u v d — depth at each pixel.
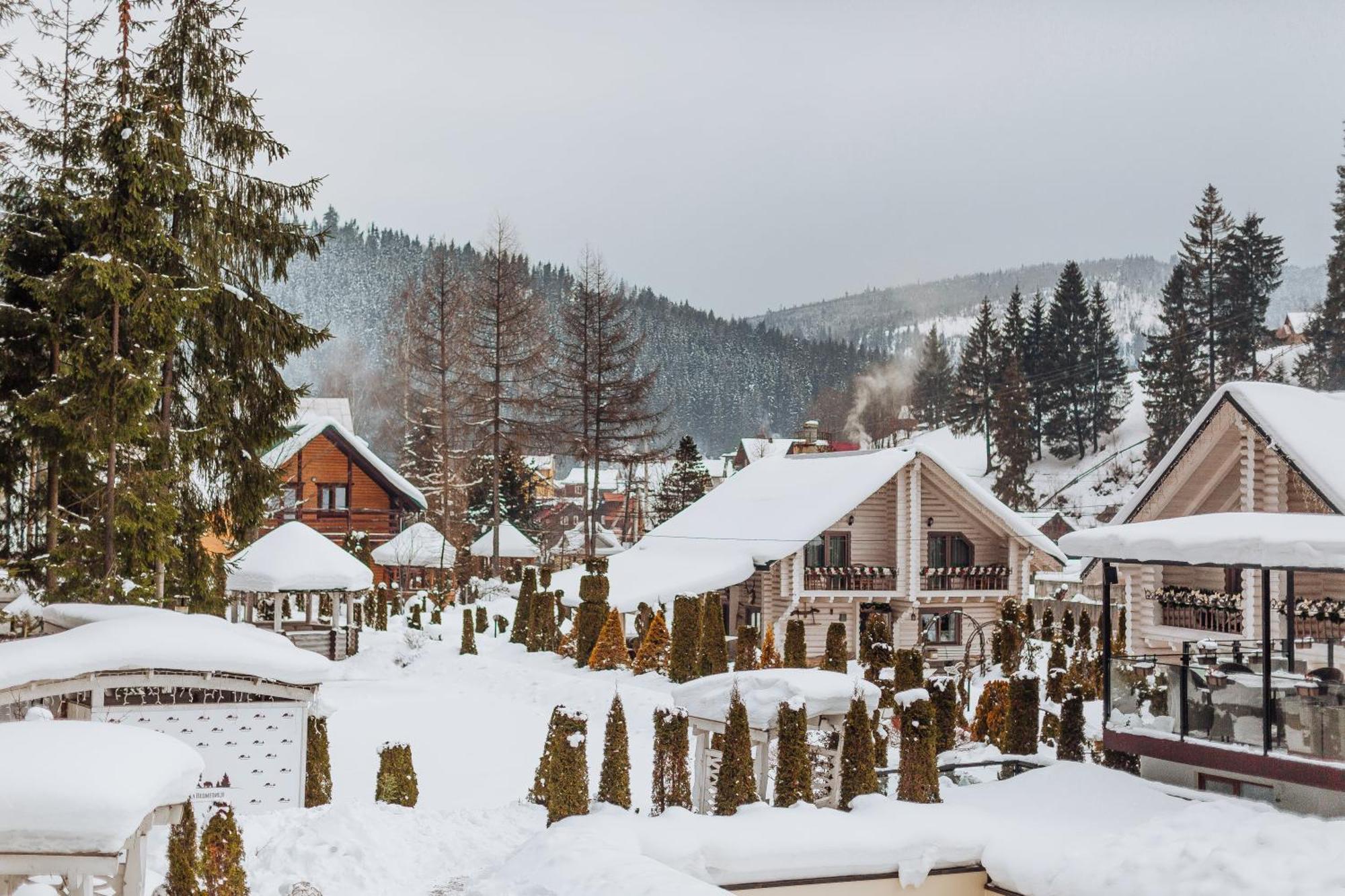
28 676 15.60
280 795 17.23
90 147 24.33
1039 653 34.38
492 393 58.84
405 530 59.19
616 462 71.38
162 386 24.72
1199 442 27.20
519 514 83.44
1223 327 84.31
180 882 9.85
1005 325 106.69
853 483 40.16
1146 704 17.08
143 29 25.05
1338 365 76.12
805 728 14.97
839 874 13.39
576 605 41.09
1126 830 13.71
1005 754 18.92
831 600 39.91
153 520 23.70
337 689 31.52
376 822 14.14
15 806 8.35
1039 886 13.11
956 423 102.19
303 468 59.09
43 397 22.66
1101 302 99.50
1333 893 11.18
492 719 26.92
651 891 10.45
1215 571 28.42
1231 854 12.09
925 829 13.83
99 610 18.94
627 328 64.62
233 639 17.38
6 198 24.83
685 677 28.97
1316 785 14.52
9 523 25.80
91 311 23.34
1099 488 90.06
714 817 13.75
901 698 15.73
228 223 25.58
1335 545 14.54
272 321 25.92
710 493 48.69
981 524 41.81
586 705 27.81
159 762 9.44
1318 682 14.80
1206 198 85.75
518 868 12.00
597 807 14.12
